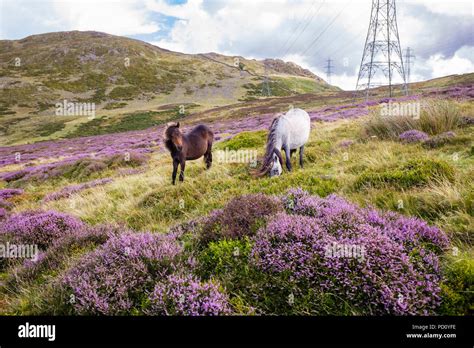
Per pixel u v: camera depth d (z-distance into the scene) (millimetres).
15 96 99500
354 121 18938
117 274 3619
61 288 3693
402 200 5043
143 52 175000
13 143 58844
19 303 3994
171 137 9469
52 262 5082
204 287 3258
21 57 146750
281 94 130250
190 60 175625
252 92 129250
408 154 8289
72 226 6895
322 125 21250
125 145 34812
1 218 9641
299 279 3273
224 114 70062
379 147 9531
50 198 12102
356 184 6363
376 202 5332
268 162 8312
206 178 9820
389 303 2896
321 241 3543
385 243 3449
